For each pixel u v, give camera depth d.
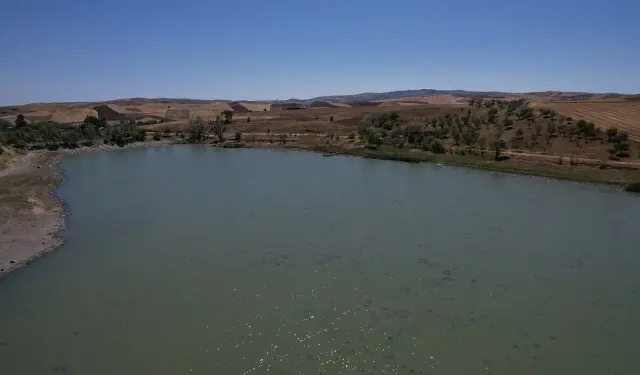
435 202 43.78
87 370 18.48
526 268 27.98
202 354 19.52
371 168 64.75
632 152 59.38
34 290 25.25
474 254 30.20
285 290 25.23
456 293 24.81
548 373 18.22
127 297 24.50
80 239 33.50
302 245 32.06
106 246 32.00
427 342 20.36
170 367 18.64
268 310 23.11
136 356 19.39
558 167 57.50
